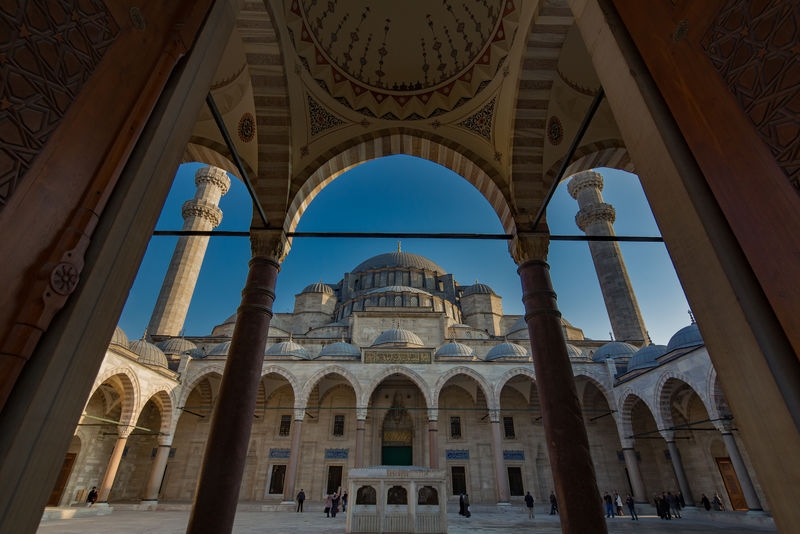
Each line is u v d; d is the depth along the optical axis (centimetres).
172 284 3884
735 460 1875
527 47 809
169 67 303
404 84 987
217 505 608
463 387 3253
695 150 277
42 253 205
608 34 362
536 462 3045
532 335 757
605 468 3003
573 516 594
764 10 227
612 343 3359
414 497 1398
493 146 955
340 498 2539
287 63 841
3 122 187
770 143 220
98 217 238
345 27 912
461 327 4134
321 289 4819
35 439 190
